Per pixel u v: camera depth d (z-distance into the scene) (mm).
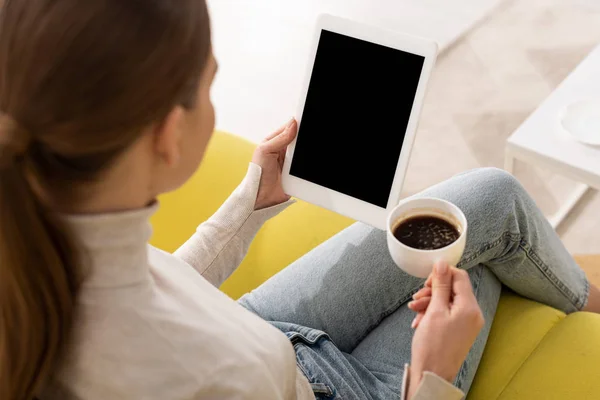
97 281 524
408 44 897
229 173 1309
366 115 938
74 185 480
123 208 519
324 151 972
